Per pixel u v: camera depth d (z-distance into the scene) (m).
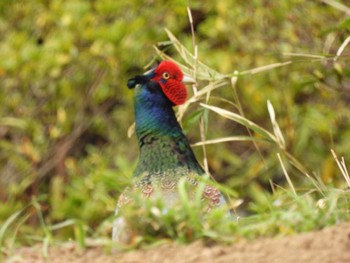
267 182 12.70
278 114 12.45
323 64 10.80
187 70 8.77
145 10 12.97
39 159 13.48
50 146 13.70
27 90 13.67
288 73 12.32
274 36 12.59
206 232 5.85
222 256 5.47
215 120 13.20
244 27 12.65
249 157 13.12
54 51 12.98
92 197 11.84
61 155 13.59
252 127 8.31
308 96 12.81
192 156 8.26
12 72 13.20
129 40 12.73
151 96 8.29
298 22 12.37
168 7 12.93
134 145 13.59
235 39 12.65
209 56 12.30
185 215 5.99
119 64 12.91
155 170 8.06
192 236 5.91
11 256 6.25
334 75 10.38
